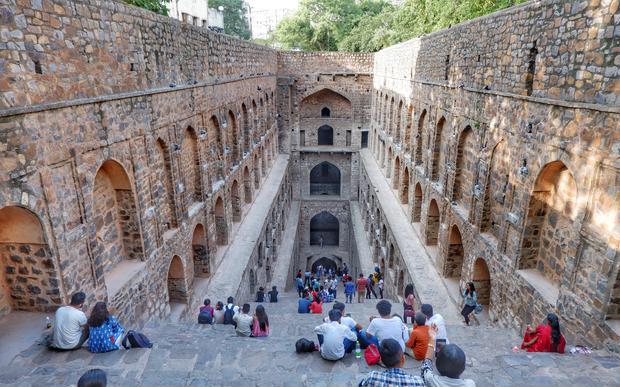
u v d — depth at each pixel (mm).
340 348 6348
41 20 6230
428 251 14758
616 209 6184
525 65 8586
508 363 6184
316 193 33406
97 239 8062
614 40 6172
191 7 25219
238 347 7020
